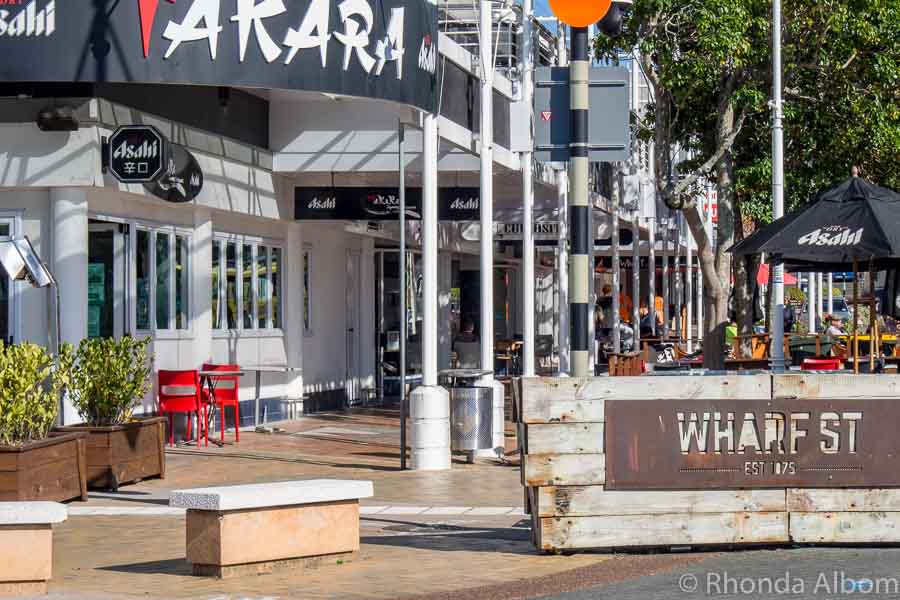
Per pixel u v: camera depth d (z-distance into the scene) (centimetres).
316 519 1067
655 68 2959
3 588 958
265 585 991
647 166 4372
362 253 3072
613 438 1083
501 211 2822
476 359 3594
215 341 2277
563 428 1084
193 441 2128
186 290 2172
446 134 2017
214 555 1022
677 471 1086
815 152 3366
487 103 2028
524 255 2245
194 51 1716
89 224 1894
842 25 2933
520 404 1093
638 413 1085
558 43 2706
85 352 1609
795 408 1094
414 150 2278
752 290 3394
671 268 6325
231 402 2136
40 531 962
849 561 1044
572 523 1084
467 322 3809
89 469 1570
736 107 3036
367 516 1377
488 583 984
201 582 1007
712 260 2966
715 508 1089
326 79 1766
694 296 6656
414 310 3447
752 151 3512
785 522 1095
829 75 3133
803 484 1095
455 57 2123
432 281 1828
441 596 934
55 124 1767
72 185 1792
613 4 1219
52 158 1788
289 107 2309
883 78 3006
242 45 1730
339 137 2289
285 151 2317
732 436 1090
